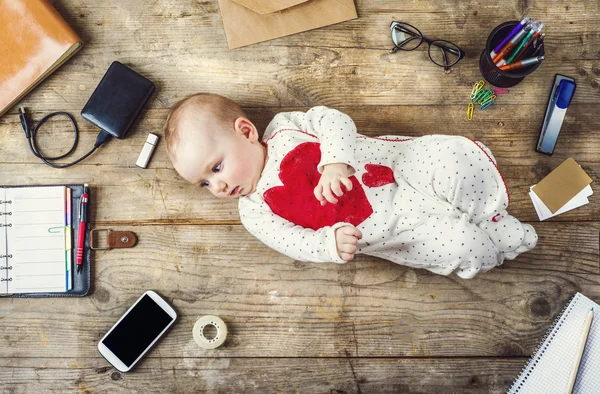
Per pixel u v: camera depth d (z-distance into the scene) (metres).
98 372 1.52
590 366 1.36
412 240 1.34
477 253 1.29
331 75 1.59
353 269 1.53
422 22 1.58
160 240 1.56
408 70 1.58
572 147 1.53
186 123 1.30
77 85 1.59
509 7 1.58
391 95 1.58
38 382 1.52
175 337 1.53
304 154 1.36
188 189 1.57
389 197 1.34
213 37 1.60
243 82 1.59
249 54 1.60
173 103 1.59
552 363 1.39
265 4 1.56
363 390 1.49
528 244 1.38
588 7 1.56
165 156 1.57
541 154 1.53
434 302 1.51
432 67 1.57
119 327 1.48
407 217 1.33
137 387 1.51
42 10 1.51
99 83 1.54
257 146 1.37
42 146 1.59
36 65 1.54
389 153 1.39
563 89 1.50
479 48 1.57
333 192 1.24
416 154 1.35
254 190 1.39
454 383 1.48
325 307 1.53
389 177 1.36
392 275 1.53
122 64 1.54
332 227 1.22
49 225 1.52
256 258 1.55
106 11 1.61
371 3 1.59
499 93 1.55
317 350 1.51
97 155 1.58
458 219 1.30
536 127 1.54
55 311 1.54
